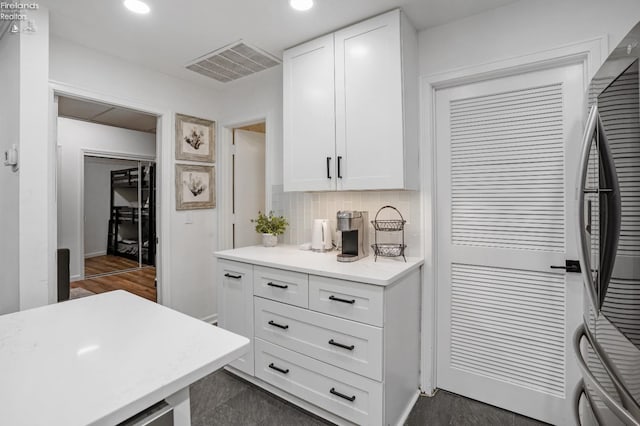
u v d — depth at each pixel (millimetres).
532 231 1860
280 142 2863
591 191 1096
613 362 894
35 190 1829
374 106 1970
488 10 1908
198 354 857
